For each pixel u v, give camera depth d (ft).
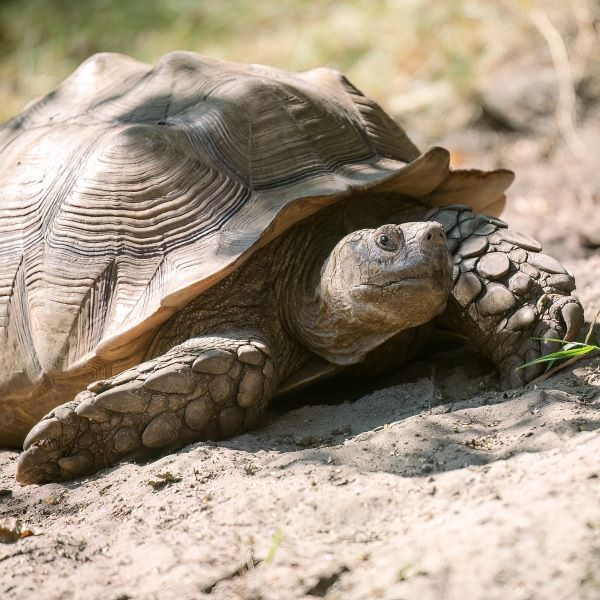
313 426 24.82
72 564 18.89
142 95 30.45
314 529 18.38
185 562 17.95
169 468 22.29
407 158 31.65
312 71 33.50
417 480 19.27
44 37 75.00
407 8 64.75
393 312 24.67
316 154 28.40
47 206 28.25
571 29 57.26
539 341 25.25
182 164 27.45
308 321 26.96
